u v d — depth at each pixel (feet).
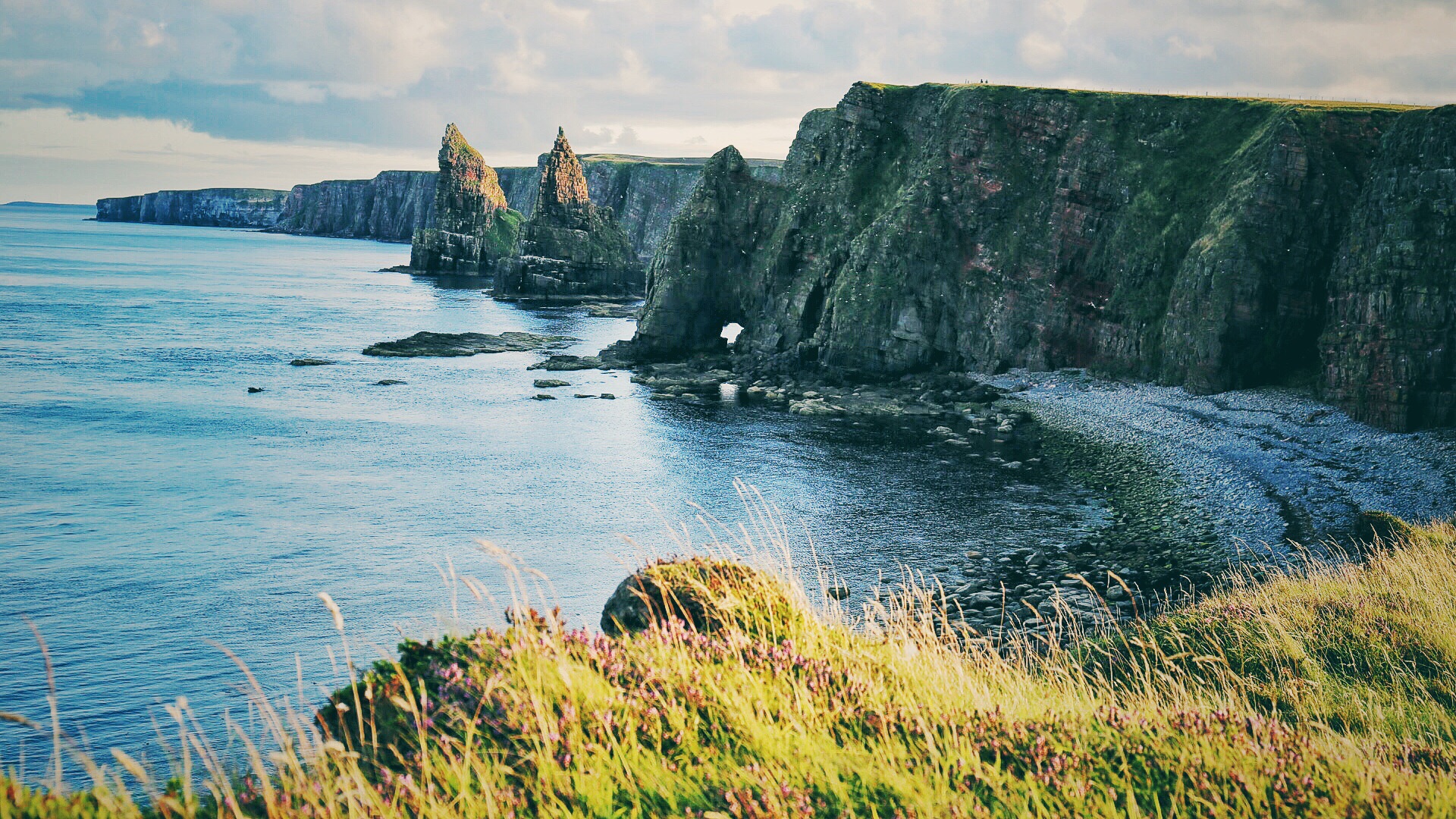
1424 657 44.57
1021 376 314.55
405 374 339.77
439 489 188.96
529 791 22.35
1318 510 164.04
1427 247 217.97
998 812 21.76
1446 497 167.02
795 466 210.59
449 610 123.13
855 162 383.86
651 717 25.44
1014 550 149.89
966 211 341.00
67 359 340.59
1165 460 209.15
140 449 217.77
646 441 238.27
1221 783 23.91
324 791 21.22
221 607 127.34
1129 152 317.22
